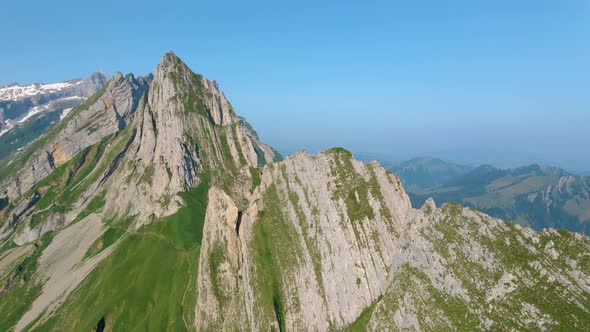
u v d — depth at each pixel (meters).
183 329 161.75
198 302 160.50
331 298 118.94
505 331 82.19
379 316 104.50
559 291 82.12
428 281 99.88
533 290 84.44
